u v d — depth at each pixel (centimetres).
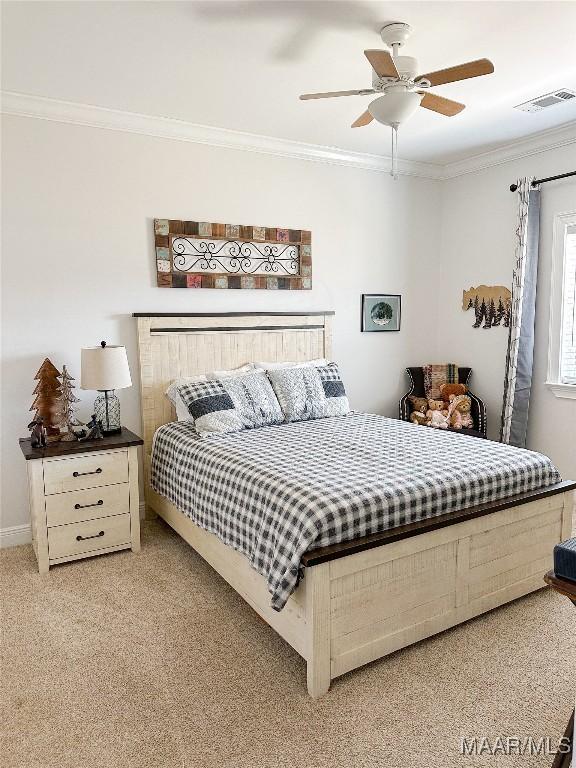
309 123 367
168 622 243
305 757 168
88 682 203
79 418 349
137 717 185
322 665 194
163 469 332
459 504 231
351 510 202
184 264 378
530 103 338
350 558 196
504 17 236
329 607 194
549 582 141
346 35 249
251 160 401
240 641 229
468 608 235
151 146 360
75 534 300
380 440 301
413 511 217
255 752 170
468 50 267
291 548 196
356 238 459
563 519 267
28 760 168
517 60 279
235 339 399
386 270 480
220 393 339
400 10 228
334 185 443
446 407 459
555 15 235
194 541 293
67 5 221
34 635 234
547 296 419
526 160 427
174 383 363
